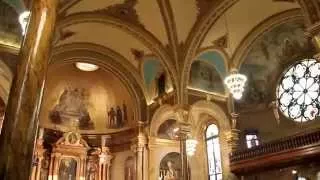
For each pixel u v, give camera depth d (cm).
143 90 2098
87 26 1775
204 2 1634
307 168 1619
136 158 2011
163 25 1734
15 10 1475
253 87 2119
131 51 2000
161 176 2055
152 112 2041
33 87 414
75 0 1512
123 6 1650
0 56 1478
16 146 372
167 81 1931
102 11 1669
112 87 2320
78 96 2327
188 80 1830
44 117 2147
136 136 2045
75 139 2169
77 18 1619
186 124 1764
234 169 1898
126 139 2197
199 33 1736
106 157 2178
